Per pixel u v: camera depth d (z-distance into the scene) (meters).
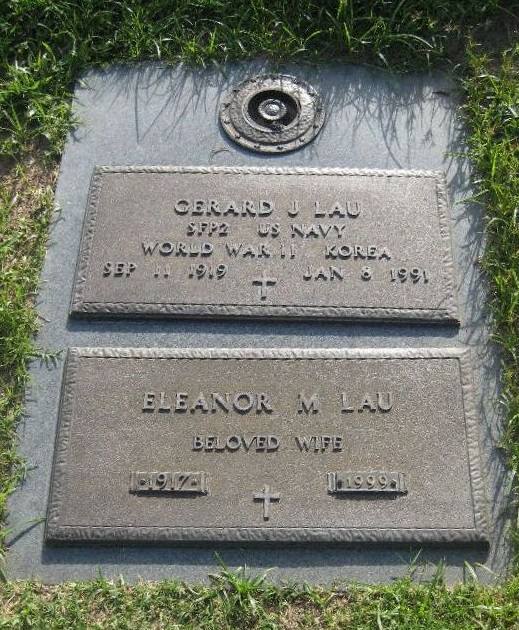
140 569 1.08
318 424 1.14
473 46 1.55
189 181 1.35
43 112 1.47
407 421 1.15
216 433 1.13
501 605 1.05
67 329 1.25
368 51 1.55
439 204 1.33
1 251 1.33
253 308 1.24
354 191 1.34
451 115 1.48
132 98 1.50
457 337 1.24
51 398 1.20
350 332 1.23
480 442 1.16
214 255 1.27
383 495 1.10
